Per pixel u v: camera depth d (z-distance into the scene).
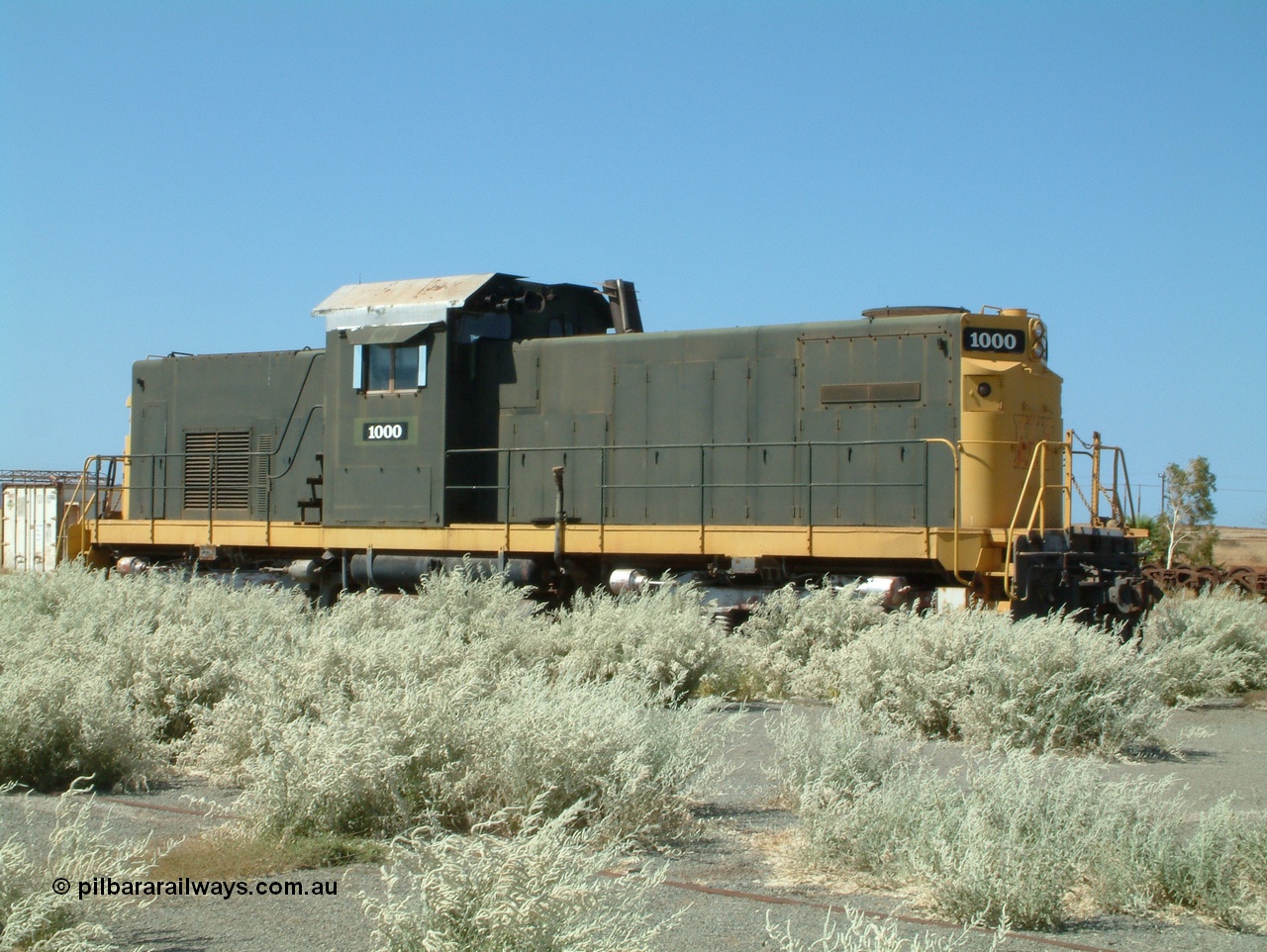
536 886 4.42
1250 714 11.56
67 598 14.13
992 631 10.18
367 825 6.66
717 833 6.78
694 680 11.73
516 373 16.52
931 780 6.59
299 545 17.48
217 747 8.21
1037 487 14.24
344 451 17.08
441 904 4.39
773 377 14.87
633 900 4.94
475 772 6.76
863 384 14.36
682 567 15.62
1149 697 9.52
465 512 16.59
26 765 8.02
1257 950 5.06
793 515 14.67
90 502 20.00
